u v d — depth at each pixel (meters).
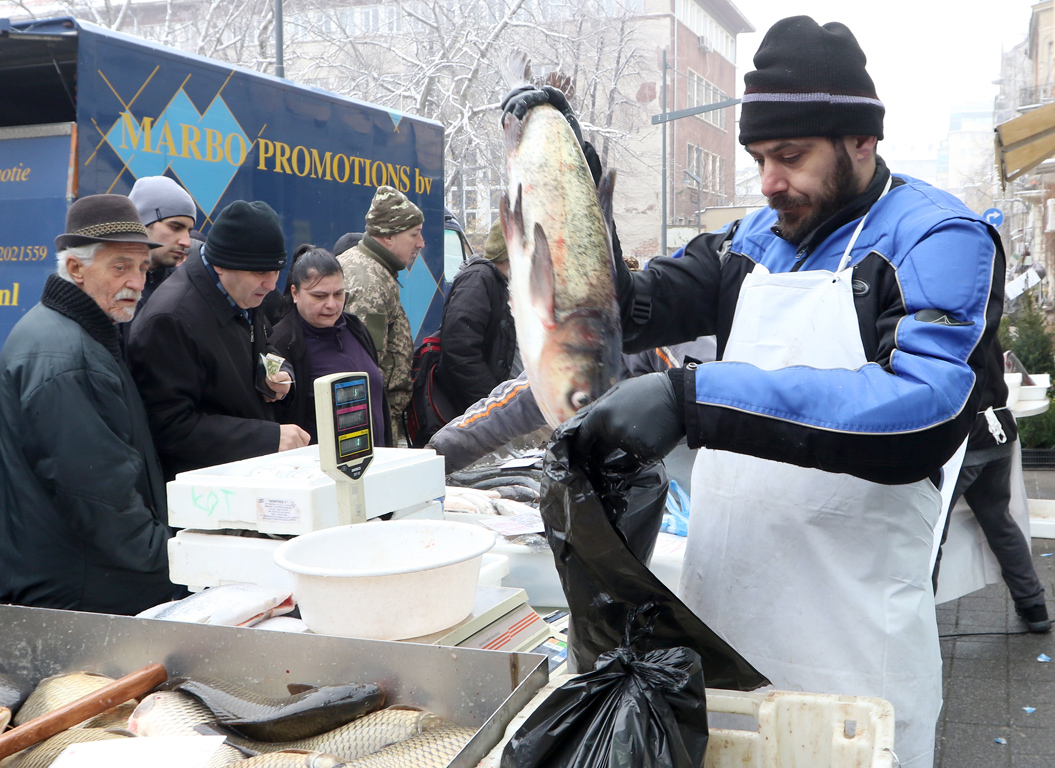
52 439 2.27
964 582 3.87
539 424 2.65
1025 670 3.71
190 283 2.83
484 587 1.75
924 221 1.35
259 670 1.40
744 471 1.54
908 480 1.17
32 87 4.13
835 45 1.39
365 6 20.05
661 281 1.73
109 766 1.20
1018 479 3.90
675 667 1.12
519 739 1.07
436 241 6.61
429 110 17.67
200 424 2.75
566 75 1.77
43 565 2.35
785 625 1.50
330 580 1.40
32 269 3.72
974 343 1.23
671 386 1.17
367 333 3.72
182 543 1.92
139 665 1.49
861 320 1.40
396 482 2.03
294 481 1.84
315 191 5.18
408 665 1.30
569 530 1.18
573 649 1.31
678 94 40.31
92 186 3.72
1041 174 19.19
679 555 2.03
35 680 1.57
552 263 1.60
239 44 16.83
